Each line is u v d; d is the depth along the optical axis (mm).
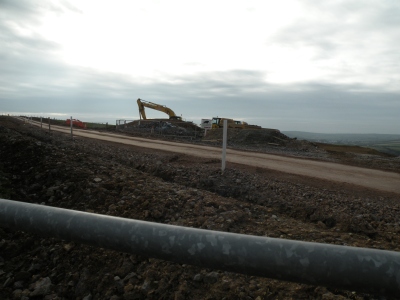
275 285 2740
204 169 8117
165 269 3074
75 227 1122
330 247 872
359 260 818
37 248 3707
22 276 3283
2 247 3713
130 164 9164
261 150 19703
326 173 10305
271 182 7359
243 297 2627
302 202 5551
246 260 917
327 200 5996
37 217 1190
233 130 31688
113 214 4344
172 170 7867
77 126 44438
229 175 7461
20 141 7836
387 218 5203
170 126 35594
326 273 843
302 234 3812
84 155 7551
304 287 2686
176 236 994
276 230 3916
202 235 978
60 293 3076
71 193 5062
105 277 3098
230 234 973
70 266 3363
